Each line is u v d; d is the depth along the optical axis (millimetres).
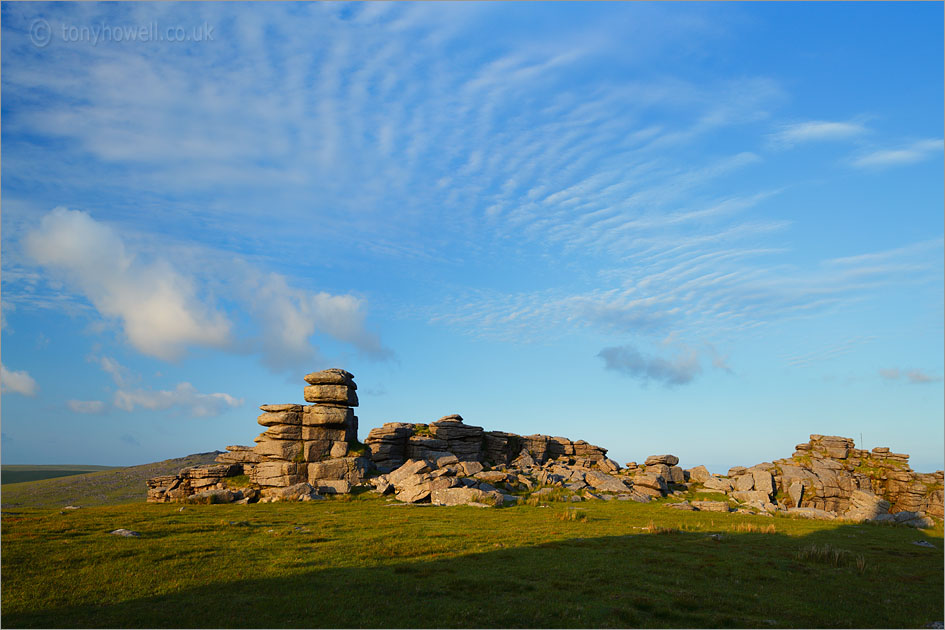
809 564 28781
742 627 18750
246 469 60844
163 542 29422
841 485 72562
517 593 21609
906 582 25953
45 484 104688
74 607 19484
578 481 62656
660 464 71750
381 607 19625
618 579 24156
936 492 76500
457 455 69875
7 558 24984
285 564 25375
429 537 32625
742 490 68062
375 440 65062
